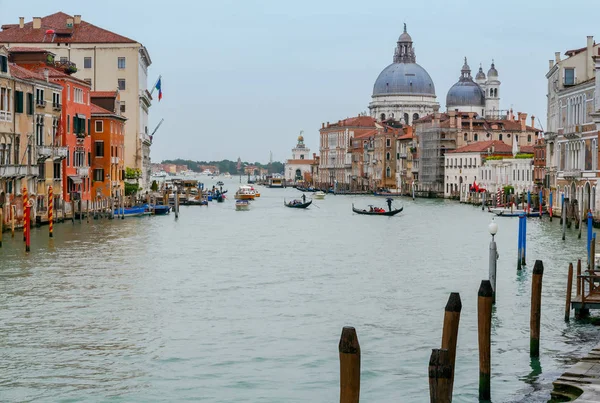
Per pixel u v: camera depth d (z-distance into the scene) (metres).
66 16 114.19
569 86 81.81
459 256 53.00
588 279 30.69
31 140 65.56
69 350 27.88
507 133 172.12
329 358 27.08
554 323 30.72
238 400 23.28
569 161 78.94
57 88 72.31
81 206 76.75
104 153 87.94
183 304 35.38
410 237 68.69
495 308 33.75
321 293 38.22
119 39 110.94
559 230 71.88
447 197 163.00
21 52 77.25
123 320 32.16
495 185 136.75
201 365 26.33
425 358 26.89
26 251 51.12
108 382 24.67
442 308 34.66
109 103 93.50
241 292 38.38
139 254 52.16
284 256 52.97
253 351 27.86
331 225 84.94
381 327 31.17
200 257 51.62
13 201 61.69
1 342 28.77
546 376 24.23
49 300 35.78
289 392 23.89
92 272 43.72
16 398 23.28
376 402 22.86
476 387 23.27
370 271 45.62
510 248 57.25
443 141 169.62
